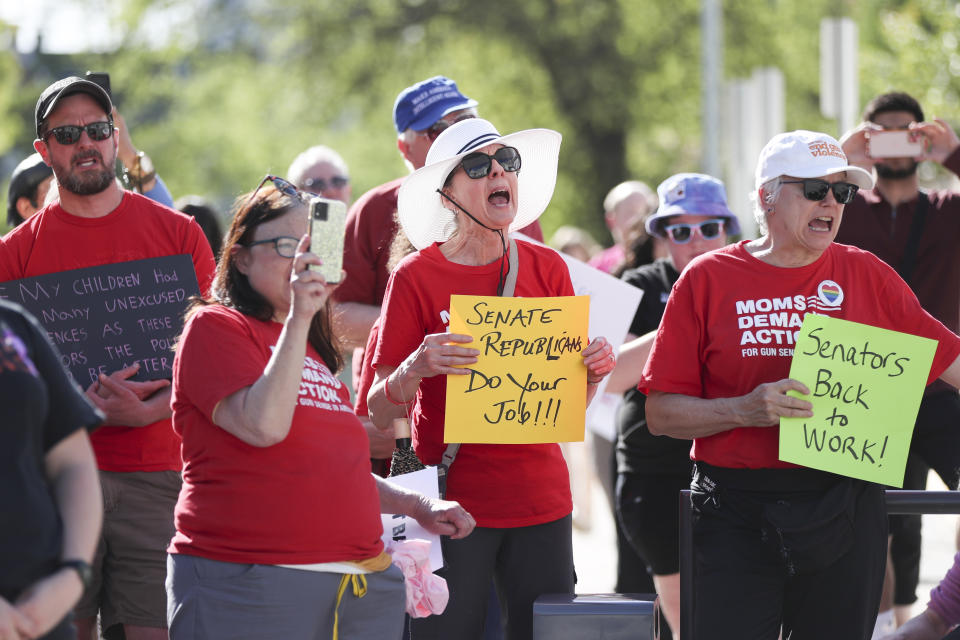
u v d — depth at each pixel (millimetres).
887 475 13172
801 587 13734
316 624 12094
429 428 14648
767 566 13500
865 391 13305
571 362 13984
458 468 14430
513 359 13859
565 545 14641
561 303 13938
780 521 13156
